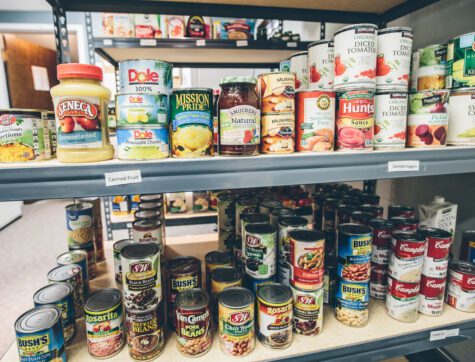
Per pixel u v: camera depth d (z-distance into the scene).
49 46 6.02
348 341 0.93
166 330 0.98
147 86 0.83
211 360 0.86
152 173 0.75
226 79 0.81
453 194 1.51
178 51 2.14
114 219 2.40
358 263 0.96
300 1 1.44
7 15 4.02
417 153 0.90
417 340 0.99
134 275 0.83
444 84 1.06
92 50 1.91
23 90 4.89
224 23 2.30
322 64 1.04
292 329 0.93
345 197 1.39
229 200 1.28
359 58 0.87
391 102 0.93
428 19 1.61
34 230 3.77
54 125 0.91
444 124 0.98
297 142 0.92
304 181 0.83
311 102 0.89
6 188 0.69
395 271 1.01
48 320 0.80
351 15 1.59
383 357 0.96
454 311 1.08
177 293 0.96
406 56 0.93
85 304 0.88
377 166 0.87
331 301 1.09
